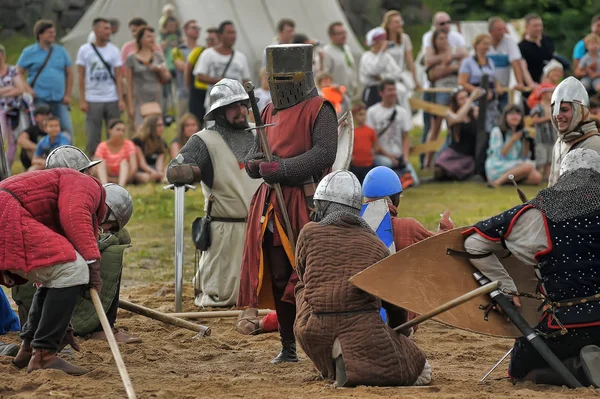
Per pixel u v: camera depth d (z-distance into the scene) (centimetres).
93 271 1223
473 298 1156
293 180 1322
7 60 5116
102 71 3288
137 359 1359
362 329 1146
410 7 6119
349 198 1202
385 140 3191
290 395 1116
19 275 1226
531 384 1189
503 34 3388
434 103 3456
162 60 3447
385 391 1112
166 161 3291
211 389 1165
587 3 5381
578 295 1154
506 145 3291
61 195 1204
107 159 3103
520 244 1169
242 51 4031
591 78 3491
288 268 1349
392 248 1340
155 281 2075
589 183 1168
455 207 2880
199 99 3291
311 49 1352
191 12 4078
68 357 1328
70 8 5531
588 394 1103
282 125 1345
